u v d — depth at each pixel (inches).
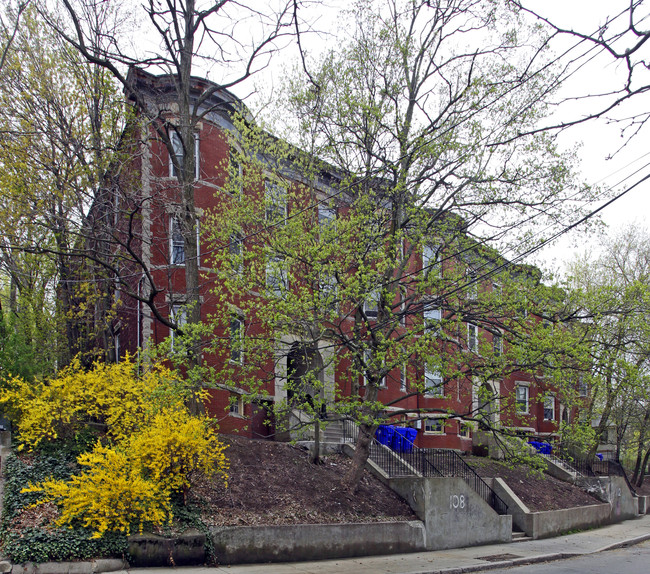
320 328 637.9
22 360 591.8
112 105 708.7
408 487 687.7
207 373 589.9
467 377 668.1
